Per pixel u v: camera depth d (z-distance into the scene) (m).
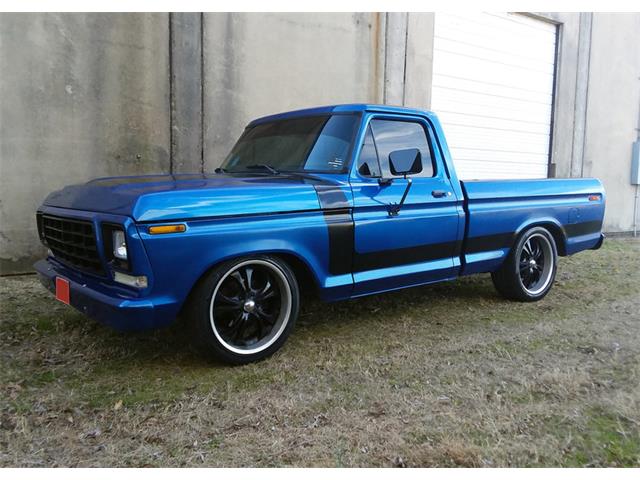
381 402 2.92
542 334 4.13
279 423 2.69
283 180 3.61
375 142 3.97
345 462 2.35
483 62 9.67
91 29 5.98
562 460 2.38
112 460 2.36
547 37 10.61
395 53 8.25
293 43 7.28
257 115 7.10
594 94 11.38
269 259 3.41
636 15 11.73
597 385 3.17
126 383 3.14
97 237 3.03
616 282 6.16
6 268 5.86
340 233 3.65
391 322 4.43
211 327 3.22
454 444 2.46
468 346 3.85
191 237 3.02
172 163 6.59
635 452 2.44
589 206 5.59
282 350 3.72
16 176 5.80
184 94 6.57
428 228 4.17
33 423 2.67
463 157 9.67
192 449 2.45
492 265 4.77
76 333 3.99
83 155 6.09
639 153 12.03
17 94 5.70
